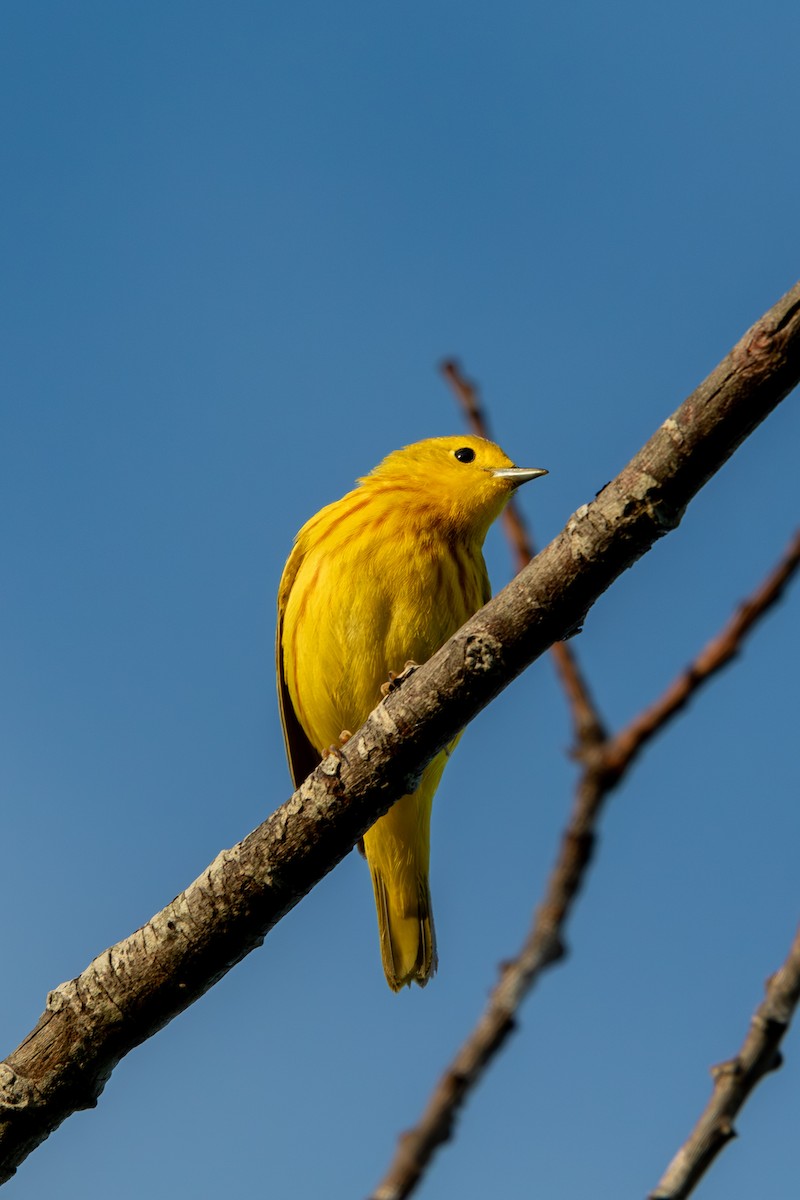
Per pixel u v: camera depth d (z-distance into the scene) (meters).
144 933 10.29
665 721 4.96
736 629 5.00
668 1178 5.16
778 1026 5.21
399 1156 4.69
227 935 10.20
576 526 9.15
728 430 8.53
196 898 10.24
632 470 8.90
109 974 10.21
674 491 8.77
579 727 5.17
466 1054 4.77
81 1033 10.12
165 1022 10.29
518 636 9.52
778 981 5.27
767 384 8.34
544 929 4.85
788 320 8.24
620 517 8.94
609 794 4.93
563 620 9.38
